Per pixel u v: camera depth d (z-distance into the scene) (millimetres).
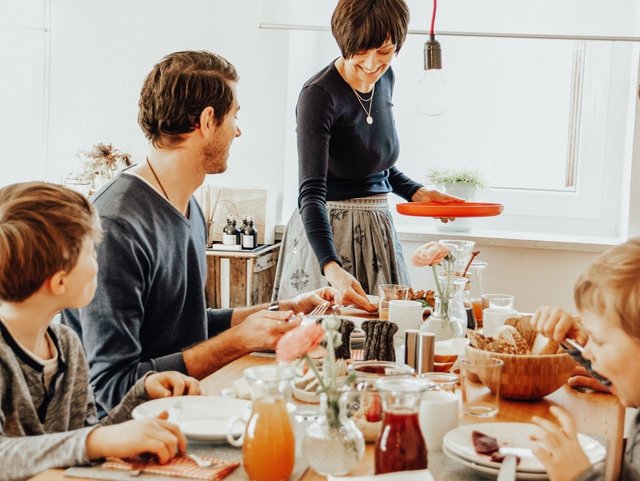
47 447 1180
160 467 1159
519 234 3432
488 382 1401
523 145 3549
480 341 1606
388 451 1095
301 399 1476
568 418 1177
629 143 3279
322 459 1137
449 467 1204
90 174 3520
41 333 1424
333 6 3412
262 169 3578
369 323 1684
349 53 2406
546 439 1151
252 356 1790
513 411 1467
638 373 1213
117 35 3654
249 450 1114
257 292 3398
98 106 3701
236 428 1273
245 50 3529
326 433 1141
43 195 1354
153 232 1814
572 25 3293
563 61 3467
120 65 3666
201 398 1421
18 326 1383
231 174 3613
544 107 3510
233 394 1483
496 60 3518
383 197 2801
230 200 3514
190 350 1729
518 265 3309
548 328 1484
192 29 3582
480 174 3494
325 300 2205
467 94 3561
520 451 1216
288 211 3652
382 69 2465
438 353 1689
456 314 1914
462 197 3406
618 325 1196
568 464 1121
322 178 2529
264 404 1120
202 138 1863
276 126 3541
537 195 3543
